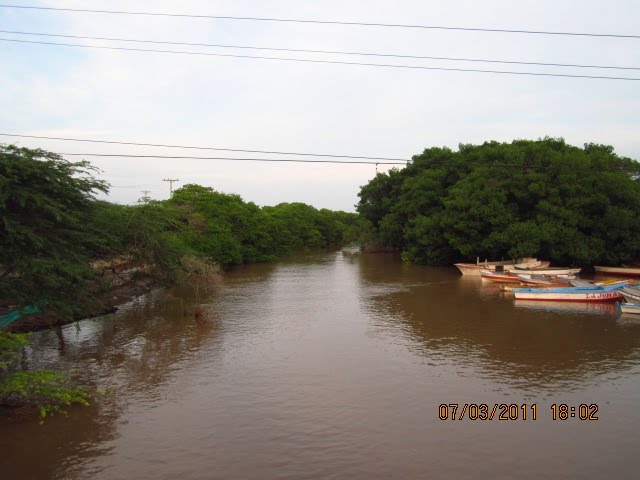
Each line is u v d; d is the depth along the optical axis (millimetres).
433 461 9969
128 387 14492
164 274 26234
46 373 12102
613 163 41625
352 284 37219
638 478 9289
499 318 23328
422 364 16297
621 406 12586
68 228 17391
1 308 19781
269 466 9859
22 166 14695
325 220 107000
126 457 10305
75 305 17484
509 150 45250
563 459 10008
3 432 11484
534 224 38875
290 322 23203
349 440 10914
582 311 24641
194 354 17875
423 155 61906
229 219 54531
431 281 37875
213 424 11844
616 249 38094
